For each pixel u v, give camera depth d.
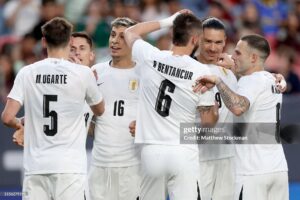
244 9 47.81
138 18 45.19
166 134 22.83
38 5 46.06
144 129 23.08
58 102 22.28
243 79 23.66
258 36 23.92
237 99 22.73
